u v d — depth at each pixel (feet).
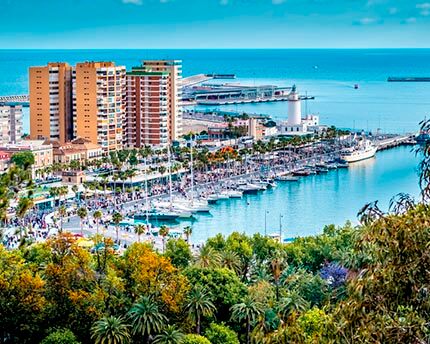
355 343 209.15
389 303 210.59
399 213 222.28
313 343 224.74
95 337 631.97
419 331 200.44
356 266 246.47
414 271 208.64
